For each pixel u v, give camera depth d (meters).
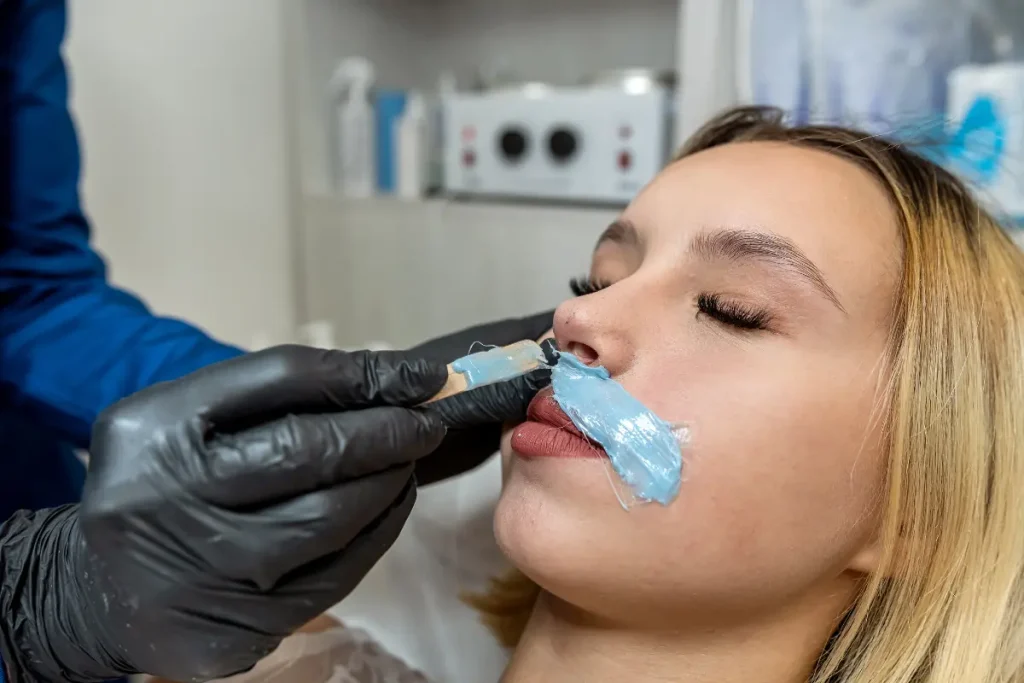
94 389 0.94
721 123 0.88
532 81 1.64
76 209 1.08
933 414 0.64
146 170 1.39
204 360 0.94
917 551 0.65
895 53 1.12
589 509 0.57
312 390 0.54
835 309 0.60
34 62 1.01
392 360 0.58
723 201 0.63
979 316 0.67
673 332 0.62
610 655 0.65
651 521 0.56
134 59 1.34
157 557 0.49
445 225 1.43
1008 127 1.00
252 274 1.59
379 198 1.50
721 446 0.57
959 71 1.05
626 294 0.63
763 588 0.60
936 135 0.96
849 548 0.63
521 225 1.34
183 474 0.49
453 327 1.46
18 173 1.00
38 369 0.95
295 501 0.51
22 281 0.99
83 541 0.52
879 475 0.62
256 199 1.57
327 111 1.61
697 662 0.64
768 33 1.13
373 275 1.54
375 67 1.67
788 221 0.61
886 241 0.65
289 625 0.54
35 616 0.57
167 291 1.46
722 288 0.61
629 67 1.52
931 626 0.65
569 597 0.60
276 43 1.56
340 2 1.58
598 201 1.32
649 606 0.59
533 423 0.63
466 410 0.66
